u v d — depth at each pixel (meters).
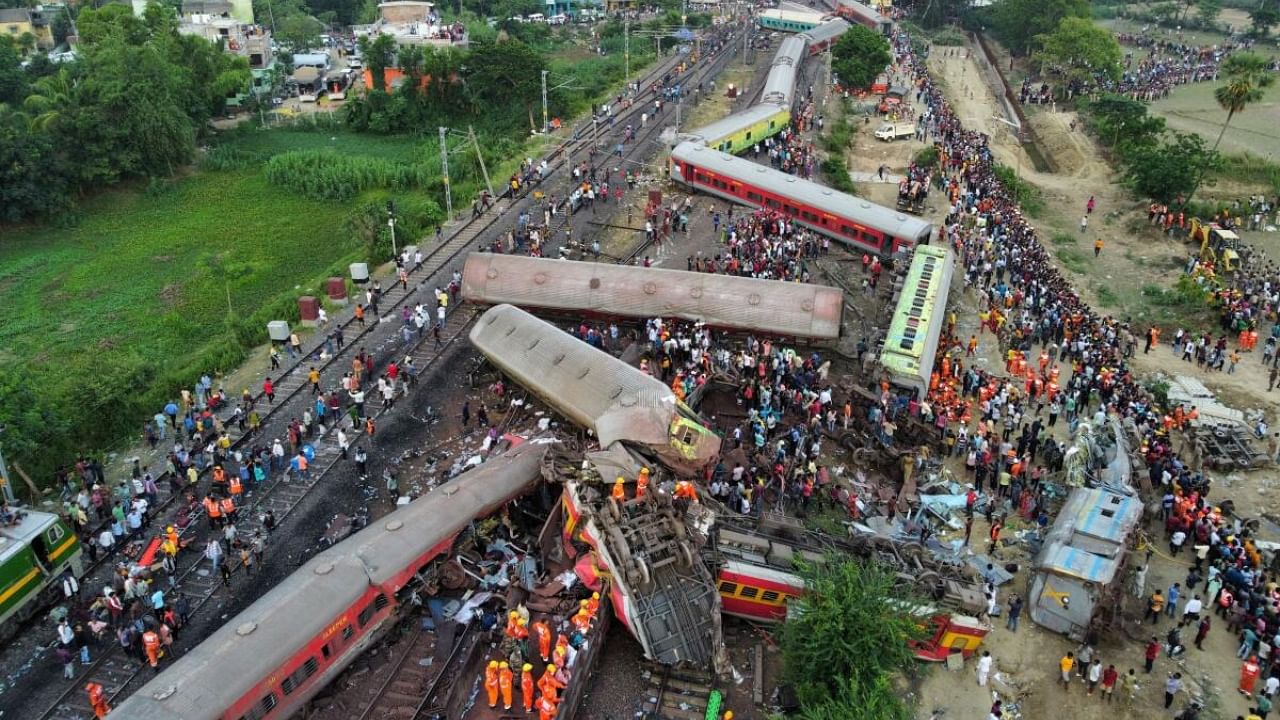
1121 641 34.44
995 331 55.50
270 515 38.81
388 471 42.91
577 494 35.38
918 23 171.50
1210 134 104.56
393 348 53.75
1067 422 46.78
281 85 124.12
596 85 115.38
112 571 37.06
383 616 32.84
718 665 31.39
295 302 60.25
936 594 33.38
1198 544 38.03
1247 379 53.22
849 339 54.62
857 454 43.19
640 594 31.91
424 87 106.62
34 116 86.62
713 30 155.88
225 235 77.62
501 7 169.00
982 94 125.44
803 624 30.81
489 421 46.88
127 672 32.53
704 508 35.50
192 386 50.81
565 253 63.62
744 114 86.31
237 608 35.28
